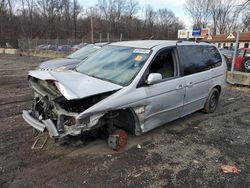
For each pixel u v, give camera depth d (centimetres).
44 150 436
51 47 3491
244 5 1850
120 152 440
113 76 455
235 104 800
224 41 5131
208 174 388
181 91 520
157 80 443
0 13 5591
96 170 384
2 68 1642
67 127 380
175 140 501
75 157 418
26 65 1873
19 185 345
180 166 406
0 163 393
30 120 424
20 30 5881
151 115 466
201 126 583
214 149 471
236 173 393
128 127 462
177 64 522
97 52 560
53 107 401
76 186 347
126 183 357
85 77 443
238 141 511
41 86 439
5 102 729
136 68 455
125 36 7519
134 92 427
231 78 1138
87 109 376
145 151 449
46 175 368
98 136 470
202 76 589
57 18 6881
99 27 7369
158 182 363
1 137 482
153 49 483
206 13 7288
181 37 1488
